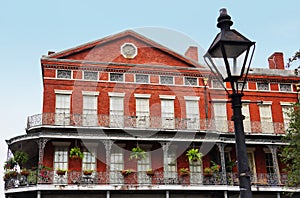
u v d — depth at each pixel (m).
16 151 24.30
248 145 26.95
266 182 24.94
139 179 23.23
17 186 22.20
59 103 24.50
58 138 22.95
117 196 23.17
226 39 6.05
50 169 22.19
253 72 28.44
